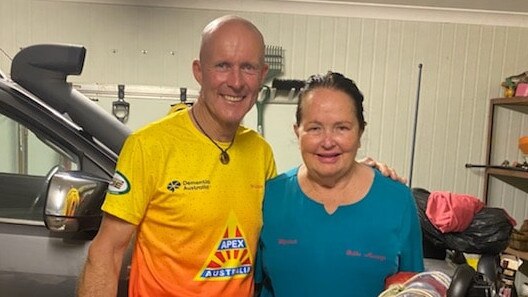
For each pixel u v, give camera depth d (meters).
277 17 3.72
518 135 3.95
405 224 1.25
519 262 1.66
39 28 3.62
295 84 3.68
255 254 1.32
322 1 3.66
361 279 1.23
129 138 1.18
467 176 3.98
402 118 3.88
